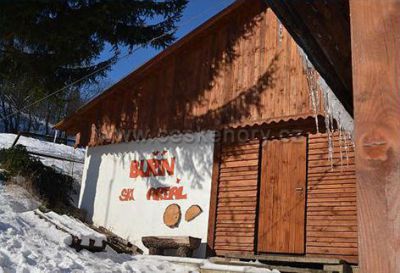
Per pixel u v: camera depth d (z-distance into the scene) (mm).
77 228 10047
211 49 11859
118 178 13070
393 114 1924
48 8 12406
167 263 9617
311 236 9227
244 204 10297
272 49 10727
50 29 12453
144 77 13148
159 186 11961
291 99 10031
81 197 13906
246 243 9984
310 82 7250
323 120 9641
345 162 9203
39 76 13781
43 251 8375
